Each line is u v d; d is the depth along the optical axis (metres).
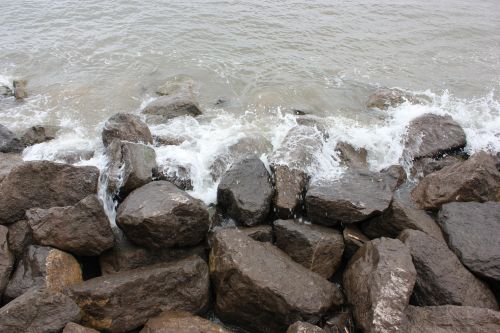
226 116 13.91
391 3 25.02
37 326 6.78
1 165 10.49
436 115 12.90
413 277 7.58
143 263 8.67
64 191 9.54
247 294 7.84
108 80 15.95
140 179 9.65
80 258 8.84
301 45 19.25
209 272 8.52
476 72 17.77
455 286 7.93
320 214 9.30
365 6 24.25
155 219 8.23
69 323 6.88
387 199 9.30
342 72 17.19
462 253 8.52
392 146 12.30
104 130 11.70
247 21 21.22
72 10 22.00
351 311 7.98
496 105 15.05
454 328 6.96
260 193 9.65
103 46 18.45
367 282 7.73
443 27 22.16
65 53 17.86
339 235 9.20
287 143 11.11
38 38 19.11
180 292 8.09
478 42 20.72
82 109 14.24
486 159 10.35
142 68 16.84
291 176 10.03
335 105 14.87
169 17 21.27
